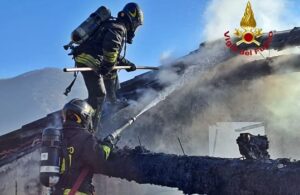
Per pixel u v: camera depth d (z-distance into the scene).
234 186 3.63
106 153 4.27
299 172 3.29
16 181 7.09
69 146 4.17
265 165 3.53
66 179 4.15
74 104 4.33
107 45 5.82
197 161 3.98
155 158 4.27
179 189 4.07
